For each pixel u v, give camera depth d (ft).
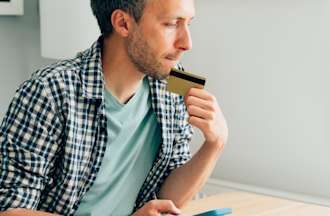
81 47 7.06
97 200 4.03
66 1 7.02
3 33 7.84
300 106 6.95
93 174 3.86
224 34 7.47
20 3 7.64
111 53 3.84
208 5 7.55
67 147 3.64
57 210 3.85
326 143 6.82
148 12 3.60
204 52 7.68
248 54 7.29
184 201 4.47
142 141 4.14
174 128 4.34
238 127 7.49
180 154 4.51
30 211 3.56
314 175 6.95
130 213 4.32
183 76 3.99
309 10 6.75
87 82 3.74
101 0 3.79
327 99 6.75
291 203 5.10
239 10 7.29
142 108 4.07
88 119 3.75
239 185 7.38
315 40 6.75
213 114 4.15
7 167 3.56
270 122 7.22
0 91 7.92
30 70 8.13
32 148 3.54
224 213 4.40
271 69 7.13
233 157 7.58
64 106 3.60
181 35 3.66
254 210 4.87
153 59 3.69
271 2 7.02
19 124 3.56
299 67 6.91
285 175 7.17
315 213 4.83
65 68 3.73
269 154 7.27
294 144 7.06
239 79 7.41
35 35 8.10
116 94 3.92
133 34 3.68
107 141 3.90
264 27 7.11
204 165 4.39
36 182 3.60
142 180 4.30
